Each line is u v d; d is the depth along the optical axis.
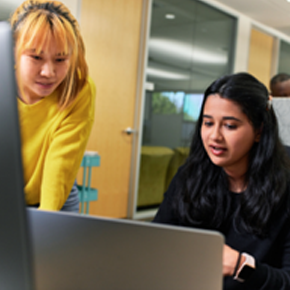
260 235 0.91
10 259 0.36
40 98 1.18
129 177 4.06
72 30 1.17
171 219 1.03
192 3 4.46
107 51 3.71
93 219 0.48
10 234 0.36
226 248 0.69
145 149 4.12
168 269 0.48
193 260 0.47
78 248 0.49
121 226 0.48
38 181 1.22
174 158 4.43
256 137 0.91
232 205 0.96
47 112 1.18
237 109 0.83
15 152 0.35
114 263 0.48
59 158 1.17
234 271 0.67
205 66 4.75
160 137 4.25
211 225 0.96
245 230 0.92
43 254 0.50
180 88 4.44
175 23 4.29
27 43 1.11
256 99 0.84
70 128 1.21
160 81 4.20
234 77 0.86
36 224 0.50
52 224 0.49
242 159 0.92
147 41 3.99
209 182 0.97
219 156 0.86
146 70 4.03
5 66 0.35
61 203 1.19
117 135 3.90
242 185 0.97
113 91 3.82
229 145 0.84
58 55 1.15
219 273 0.47
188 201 0.97
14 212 0.35
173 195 1.05
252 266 0.67
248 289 0.68
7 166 0.35
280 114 1.68
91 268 0.49
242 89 0.83
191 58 4.54
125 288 0.48
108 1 3.65
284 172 0.93
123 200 4.03
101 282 0.49
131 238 0.48
